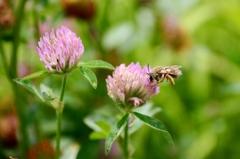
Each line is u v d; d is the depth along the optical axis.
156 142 0.77
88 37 0.77
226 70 0.92
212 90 0.90
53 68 0.48
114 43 0.78
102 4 0.86
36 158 0.59
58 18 0.70
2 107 0.68
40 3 0.64
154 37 0.89
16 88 0.61
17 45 0.61
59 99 0.50
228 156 0.80
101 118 0.54
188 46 0.86
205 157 0.78
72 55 0.48
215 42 1.00
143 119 0.48
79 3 0.70
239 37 1.01
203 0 1.00
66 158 0.55
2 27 0.60
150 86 0.48
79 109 0.71
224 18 1.01
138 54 0.88
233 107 0.84
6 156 0.65
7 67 0.61
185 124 0.82
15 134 0.65
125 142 0.50
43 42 0.48
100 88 0.73
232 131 0.82
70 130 0.70
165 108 0.81
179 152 0.77
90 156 0.68
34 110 0.61
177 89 0.87
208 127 0.81
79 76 0.73
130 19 0.89
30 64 0.72
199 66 0.86
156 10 0.88
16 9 0.62
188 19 0.95
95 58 0.76
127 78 0.48
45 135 0.69
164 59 0.86
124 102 0.48
